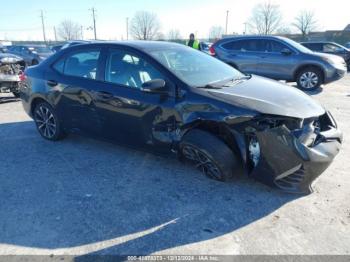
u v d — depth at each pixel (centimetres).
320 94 934
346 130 553
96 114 422
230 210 310
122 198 334
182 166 405
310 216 298
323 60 954
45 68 487
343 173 383
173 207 316
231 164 332
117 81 401
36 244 264
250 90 356
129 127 395
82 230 281
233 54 1075
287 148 298
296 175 313
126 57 398
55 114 480
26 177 384
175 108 349
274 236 272
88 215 304
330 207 312
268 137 301
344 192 339
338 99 848
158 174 386
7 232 280
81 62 443
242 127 313
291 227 283
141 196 337
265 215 301
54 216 303
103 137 435
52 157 444
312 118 324
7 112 719
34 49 2050
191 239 269
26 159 439
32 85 496
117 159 432
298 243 263
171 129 358
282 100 333
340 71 973
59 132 490
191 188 351
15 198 336
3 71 794
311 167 303
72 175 388
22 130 572
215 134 341
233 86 368
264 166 312
